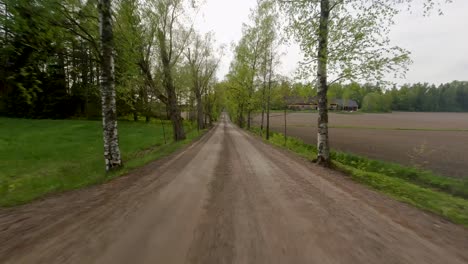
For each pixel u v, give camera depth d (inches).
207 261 97.7
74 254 100.7
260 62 962.1
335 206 174.2
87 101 1796.3
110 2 283.1
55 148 627.8
